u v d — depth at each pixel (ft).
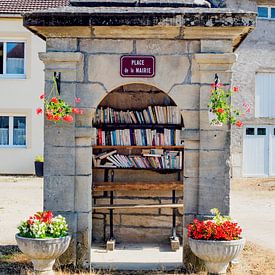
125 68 23.39
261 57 66.54
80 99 23.41
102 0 24.30
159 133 28.78
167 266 24.14
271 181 63.21
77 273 22.40
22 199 46.14
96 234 29.68
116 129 28.94
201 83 23.18
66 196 23.29
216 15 22.48
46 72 23.30
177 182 29.40
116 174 29.96
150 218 29.63
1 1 65.26
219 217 21.40
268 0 66.13
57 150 23.31
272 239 31.60
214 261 20.57
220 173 23.20
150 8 23.39
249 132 66.54
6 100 63.36
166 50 23.39
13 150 63.41
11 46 63.98
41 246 20.34
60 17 22.61
